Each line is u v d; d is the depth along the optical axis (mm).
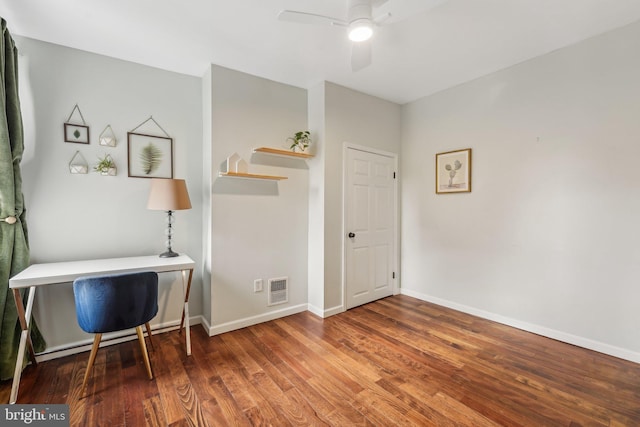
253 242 2963
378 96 3602
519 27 2229
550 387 1916
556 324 2590
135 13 2021
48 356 2283
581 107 2438
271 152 2977
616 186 2279
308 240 3352
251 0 1904
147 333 2531
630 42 2203
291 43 2416
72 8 1956
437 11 2027
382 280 3744
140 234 2699
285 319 3096
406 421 1623
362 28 1782
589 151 2402
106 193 2551
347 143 3326
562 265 2555
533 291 2729
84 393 1858
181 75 2904
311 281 3307
